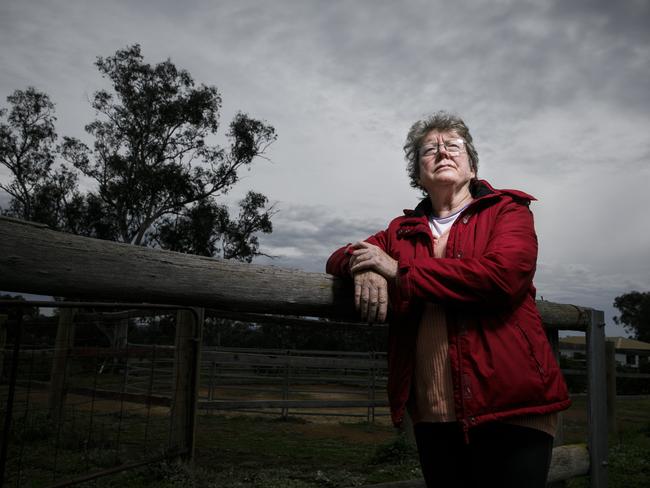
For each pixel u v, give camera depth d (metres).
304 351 9.23
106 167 28.50
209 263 1.19
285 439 5.89
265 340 18.44
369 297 1.29
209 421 7.11
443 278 1.21
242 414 8.12
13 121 27.73
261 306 1.27
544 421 1.23
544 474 1.23
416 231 1.46
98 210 28.16
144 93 28.84
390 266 1.31
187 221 28.75
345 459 4.82
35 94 28.12
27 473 3.61
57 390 5.47
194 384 4.07
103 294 1.02
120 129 28.80
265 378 8.06
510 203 1.41
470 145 1.61
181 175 28.34
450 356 1.27
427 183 1.57
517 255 1.22
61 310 5.19
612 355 6.97
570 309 2.44
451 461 1.36
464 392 1.22
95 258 1.00
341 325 5.91
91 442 4.62
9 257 0.88
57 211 28.25
